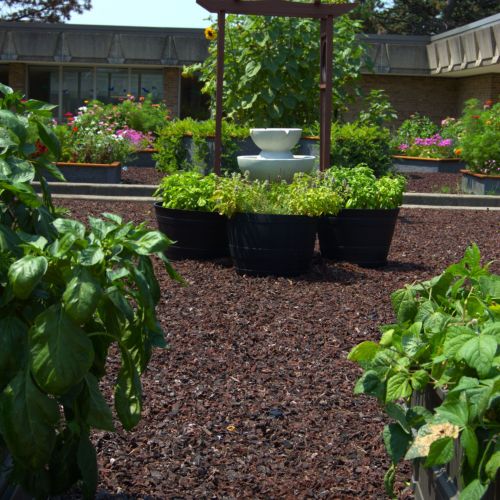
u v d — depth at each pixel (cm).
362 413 426
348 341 557
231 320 600
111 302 255
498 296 290
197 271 756
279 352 530
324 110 985
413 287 319
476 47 2241
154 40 2578
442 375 245
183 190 802
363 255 801
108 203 1181
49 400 231
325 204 746
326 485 342
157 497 325
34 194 249
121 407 257
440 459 213
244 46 1412
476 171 1428
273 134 941
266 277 738
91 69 2684
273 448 380
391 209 796
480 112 1541
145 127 1936
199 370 489
